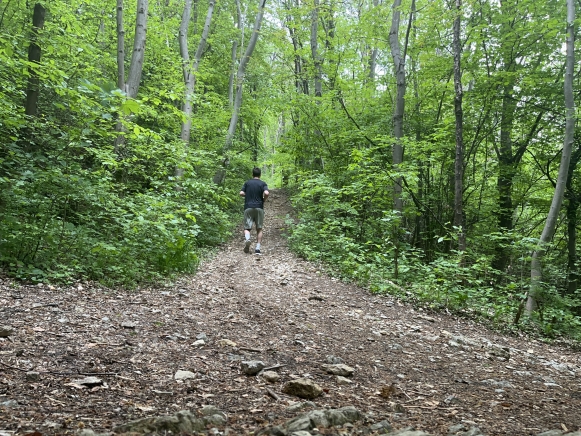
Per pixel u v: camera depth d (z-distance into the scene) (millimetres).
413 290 7465
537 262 8484
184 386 2521
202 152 10500
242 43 18453
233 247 11078
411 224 14945
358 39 14070
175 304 4746
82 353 2887
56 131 6363
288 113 18422
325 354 3646
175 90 8922
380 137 11102
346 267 8430
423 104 13445
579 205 12367
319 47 17359
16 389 2199
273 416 2168
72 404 2107
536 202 13453
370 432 2004
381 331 4855
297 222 15109
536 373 4039
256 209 10180
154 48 14523
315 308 5613
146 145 8648
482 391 3125
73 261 5184
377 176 10234
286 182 24906
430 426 2236
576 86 10852
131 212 7172
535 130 12477
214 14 20156
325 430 1953
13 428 1761
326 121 13727
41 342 2982
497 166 13086
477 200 14367
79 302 4195
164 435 1813
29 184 5391
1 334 2973
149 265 6258
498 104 12219
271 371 2928
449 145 11672
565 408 2893
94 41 11914
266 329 4250
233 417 2121
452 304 7008
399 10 11234
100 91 5086
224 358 3168
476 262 9070
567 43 9062
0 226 4805
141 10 9430
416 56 13211
